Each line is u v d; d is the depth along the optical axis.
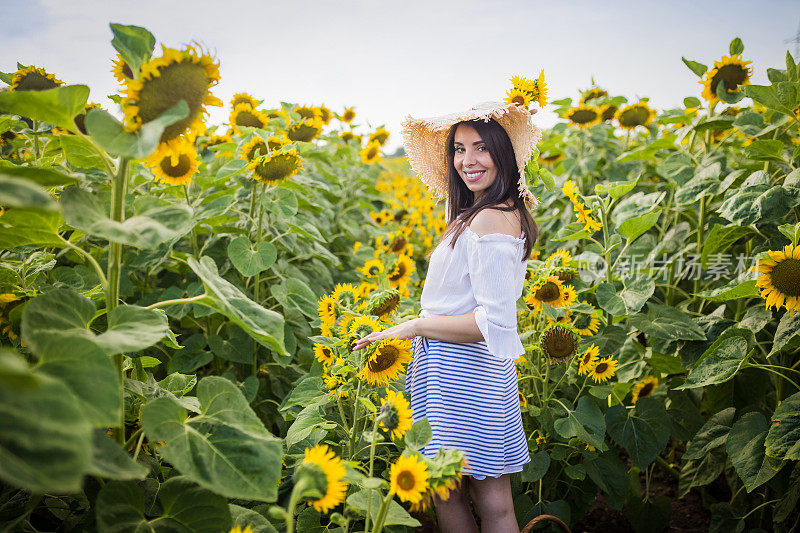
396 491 1.40
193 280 3.15
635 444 2.61
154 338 1.32
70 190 1.34
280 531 1.91
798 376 2.66
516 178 2.23
